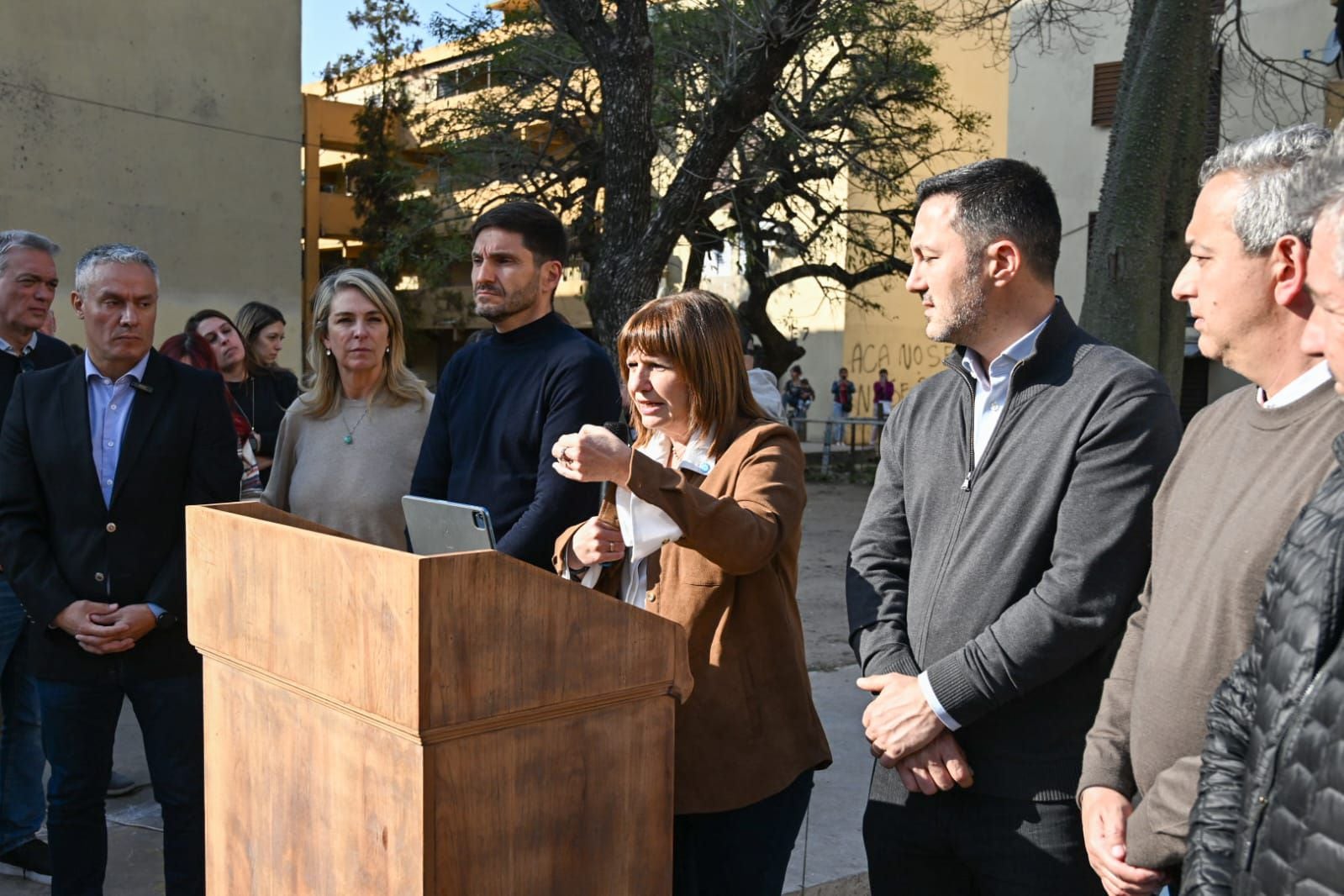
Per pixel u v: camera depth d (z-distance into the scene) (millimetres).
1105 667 2070
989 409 2168
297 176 17391
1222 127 12391
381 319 3373
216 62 16438
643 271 8461
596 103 16625
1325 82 11008
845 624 7160
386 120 23531
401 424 3414
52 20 14969
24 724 3508
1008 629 1978
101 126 15477
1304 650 1289
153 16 15812
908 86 16375
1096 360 2057
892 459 2396
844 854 3475
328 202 25188
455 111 17328
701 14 13477
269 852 1720
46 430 2951
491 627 1445
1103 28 14328
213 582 1792
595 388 2795
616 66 8289
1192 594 1701
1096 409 2014
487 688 1447
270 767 1707
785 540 2182
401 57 25391
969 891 2244
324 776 1591
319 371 3467
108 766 3006
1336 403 1587
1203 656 1667
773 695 2236
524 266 2867
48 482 2941
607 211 8547
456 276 26391
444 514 1878
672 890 1719
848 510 13719
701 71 13586
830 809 3840
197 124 16328
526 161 16750
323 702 1575
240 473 3143
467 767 1464
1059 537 1995
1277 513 1602
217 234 16641
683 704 2203
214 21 16375
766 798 2215
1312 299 1406
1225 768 1464
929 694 2031
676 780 2201
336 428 3432
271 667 1654
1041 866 2039
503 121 16609
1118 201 5258
